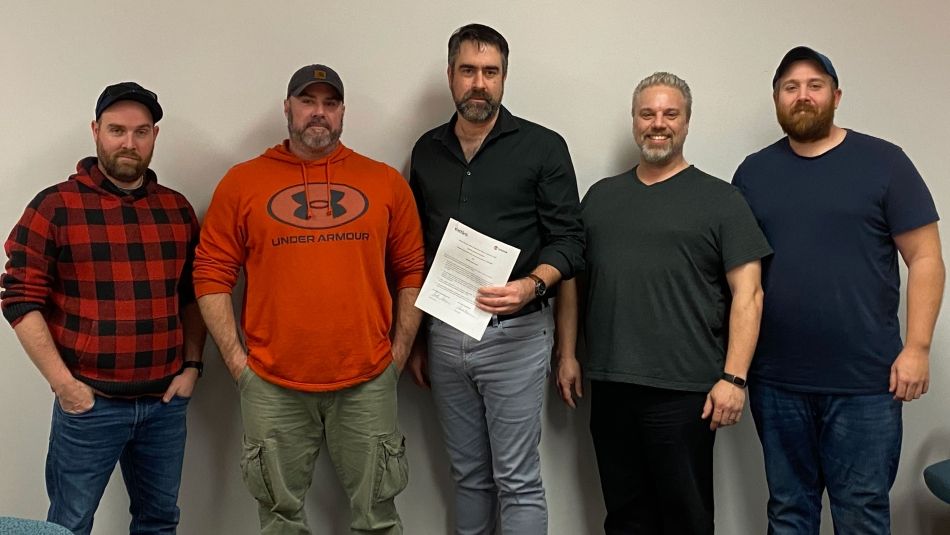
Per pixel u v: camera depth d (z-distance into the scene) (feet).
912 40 7.76
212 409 7.36
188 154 7.14
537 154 6.54
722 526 7.88
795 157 6.52
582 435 7.73
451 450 7.07
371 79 7.31
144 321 6.06
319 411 6.35
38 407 7.14
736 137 7.72
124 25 6.98
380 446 6.35
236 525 7.48
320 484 7.50
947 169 7.86
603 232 6.69
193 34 7.07
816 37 7.71
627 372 6.45
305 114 6.17
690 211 6.41
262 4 7.14
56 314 5.99
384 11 7.28
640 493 6.84
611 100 7.59
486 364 6.58
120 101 5.93
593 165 7.63
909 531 7.93
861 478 6.27
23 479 7.16
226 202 6.28
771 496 6.72
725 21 7.63
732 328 6.34
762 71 7.69
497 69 6.33
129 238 6.03
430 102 7.38
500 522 7.61
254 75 7.18
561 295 7.17
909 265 6.22
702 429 6.45
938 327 7.91
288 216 6.15
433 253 6.72
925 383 6.15
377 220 6.29
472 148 6.65
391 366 6.47
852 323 6.19
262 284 6.18
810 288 6.26
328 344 6.12
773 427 6.61
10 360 7.07
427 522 7.72
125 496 7.28
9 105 6.88
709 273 6.48
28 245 5.76
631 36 7.56
